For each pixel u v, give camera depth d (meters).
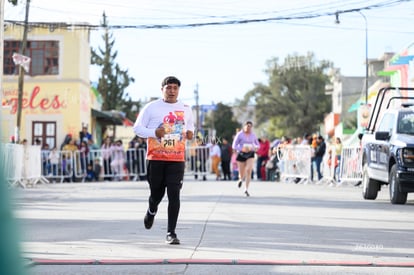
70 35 43.38
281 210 16.44
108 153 37.47
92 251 9.59
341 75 88.38
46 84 43.31
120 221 14.07
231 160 39.50
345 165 29.86
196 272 7.80
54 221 14.14
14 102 43.12
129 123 57.41
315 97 98.06
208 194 22.78
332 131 81.06
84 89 45.28
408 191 18.06
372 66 69.00
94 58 76.50
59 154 36.69
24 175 29.28
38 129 43.41
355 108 61.19
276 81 99.81
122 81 76.81
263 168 37.91
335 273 7.77
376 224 13.38
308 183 33.00
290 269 8.02
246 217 14.59
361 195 22.94
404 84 40.56
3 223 2.80
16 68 43.16
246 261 8.48
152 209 10.74
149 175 10.32
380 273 7.80
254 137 22.06
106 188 27.95
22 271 2.99
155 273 7.75
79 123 43.41
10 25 39.91
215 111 119.12
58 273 7.75
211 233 11.69
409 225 13.24
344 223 13.50
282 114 100.00
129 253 9.38
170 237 10.28
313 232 11.91
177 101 10.32
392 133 19.25
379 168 19.80
